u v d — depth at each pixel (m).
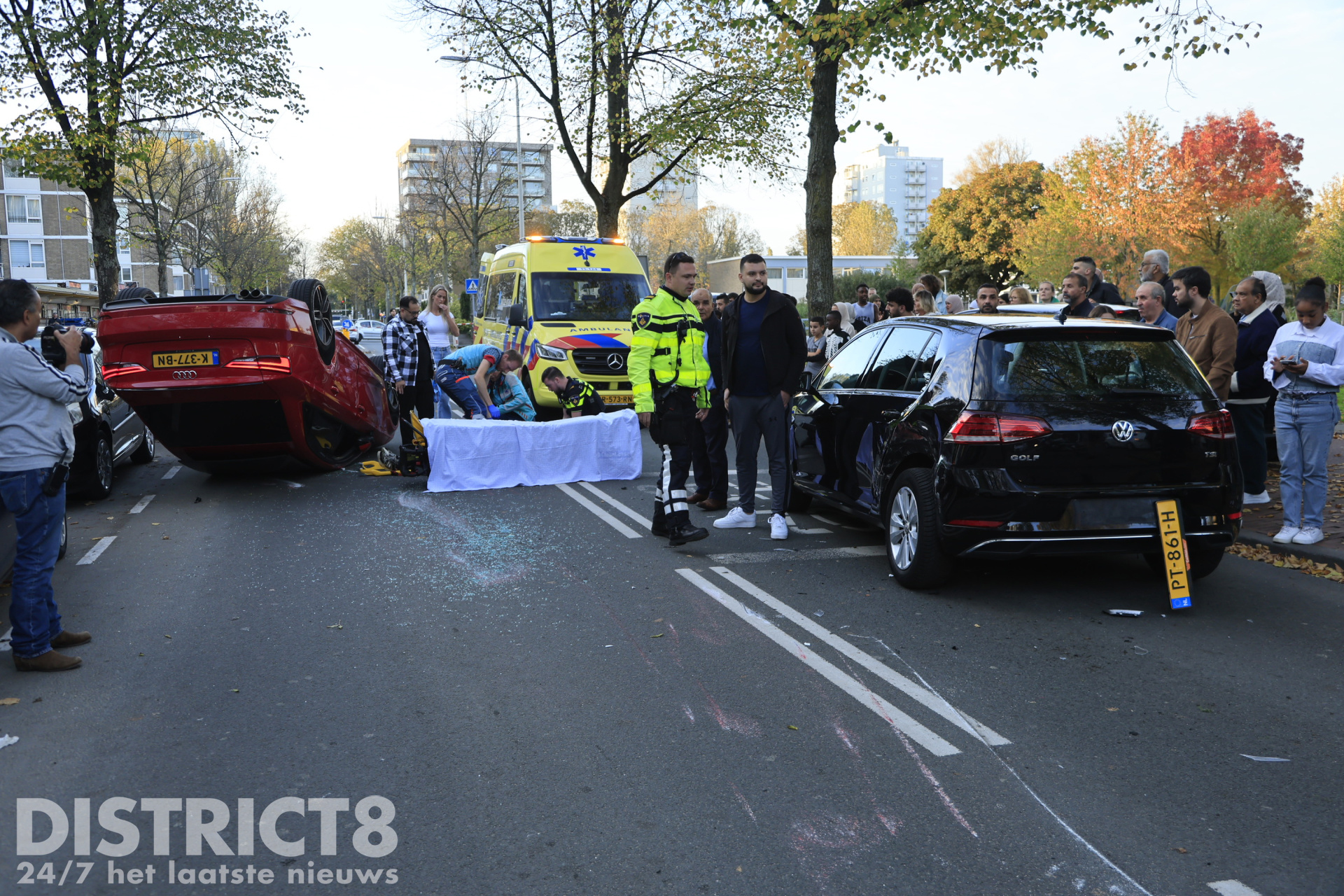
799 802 3.31
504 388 10.89
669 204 92.44
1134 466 5.21
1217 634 5.00
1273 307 8.32
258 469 10.92
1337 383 6.23
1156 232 39.06
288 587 6.10
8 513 5.62
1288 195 43.81
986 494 5.18
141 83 19.81
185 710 4.15
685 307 6.89
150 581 6.29
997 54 12.45
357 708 4.14
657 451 12.12
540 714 4.06
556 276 14.16
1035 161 56.31
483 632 5.15
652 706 4.13
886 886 2.81
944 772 3.51
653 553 6.86
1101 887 2.80
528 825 3.17
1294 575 6.09
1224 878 2.83
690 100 21.56
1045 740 3.77
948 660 4.65
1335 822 3.14
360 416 10.55
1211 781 3.42
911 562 5.73
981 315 6.13
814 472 7.41
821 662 4.64
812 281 13.31
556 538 7.37
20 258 63.69
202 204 41.22
